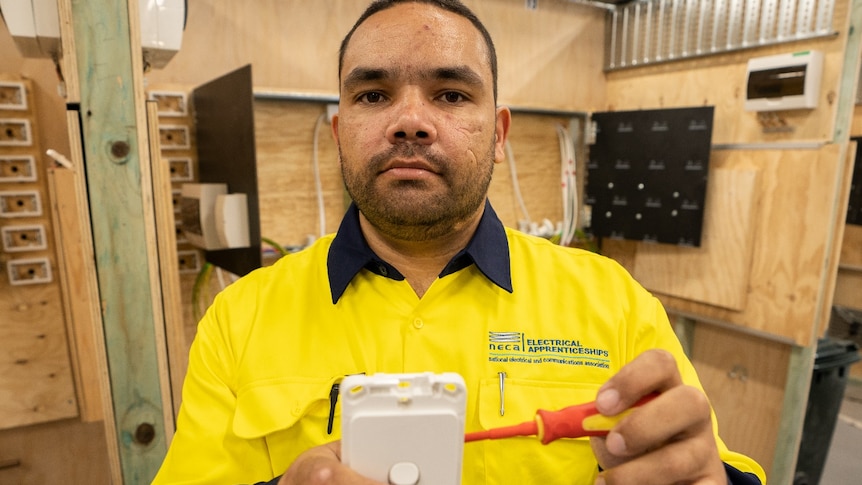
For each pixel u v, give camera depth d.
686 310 2.16
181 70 1.72
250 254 1.47
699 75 2.09
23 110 1.58
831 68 1.67
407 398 0.47
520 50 2.31
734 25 1.93
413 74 0.71
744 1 1.89
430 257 0.82
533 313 0.81
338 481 0.45
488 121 0.75
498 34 2.25
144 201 1.05
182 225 1.73
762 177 1.85
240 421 0.73
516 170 2.34
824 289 1.76
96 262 1.04
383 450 0.47
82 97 0.99
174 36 1.28
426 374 0.47
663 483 0.49
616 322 0.81
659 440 0.48
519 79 2.33
